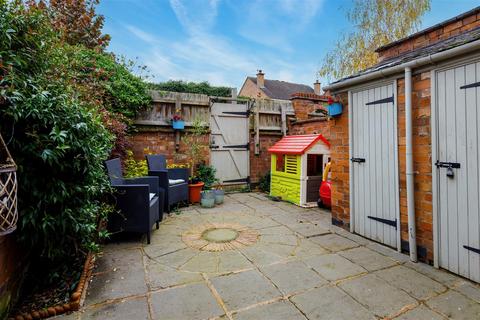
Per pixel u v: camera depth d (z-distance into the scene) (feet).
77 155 6.97
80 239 7.97
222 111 21.30
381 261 9.04
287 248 10.14
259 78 67.62
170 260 9.14
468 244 7.82
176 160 19.71
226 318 6.16
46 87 7.03
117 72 16.99
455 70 8.04
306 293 7.14
